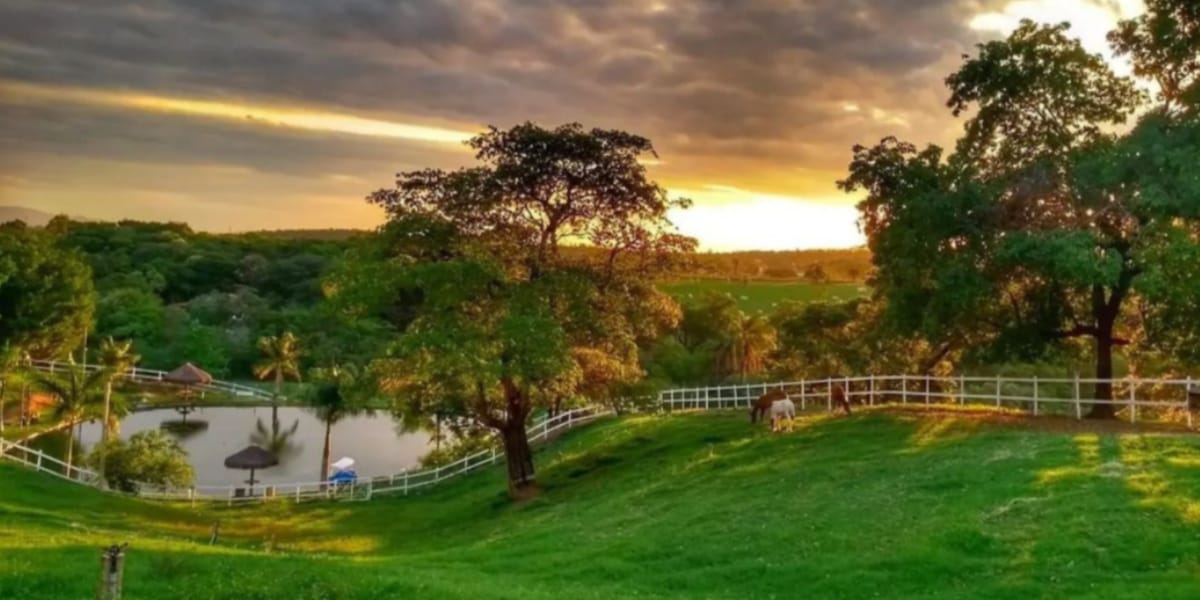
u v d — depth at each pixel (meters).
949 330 40.59
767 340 94.56
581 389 42.47
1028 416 35.19
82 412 59.31
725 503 27.66
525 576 22.11
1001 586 18.25
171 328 125.25
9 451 51.81
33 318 80.00
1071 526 20.75
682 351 96.94
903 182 38.12
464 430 57.09
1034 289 38.97
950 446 30.53
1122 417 34.69
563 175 39.66
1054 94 36.03
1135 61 36.53
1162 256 30.41
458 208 39.69
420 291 38.88
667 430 45.09
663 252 41.81
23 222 168.00
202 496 54.16
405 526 40.28
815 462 31.30
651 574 21.56
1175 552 18.88
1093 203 34.44
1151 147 31.11
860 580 19.53
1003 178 35.91
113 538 26.38
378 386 40.16
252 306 137.62
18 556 20.50
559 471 42.34
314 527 41.19
